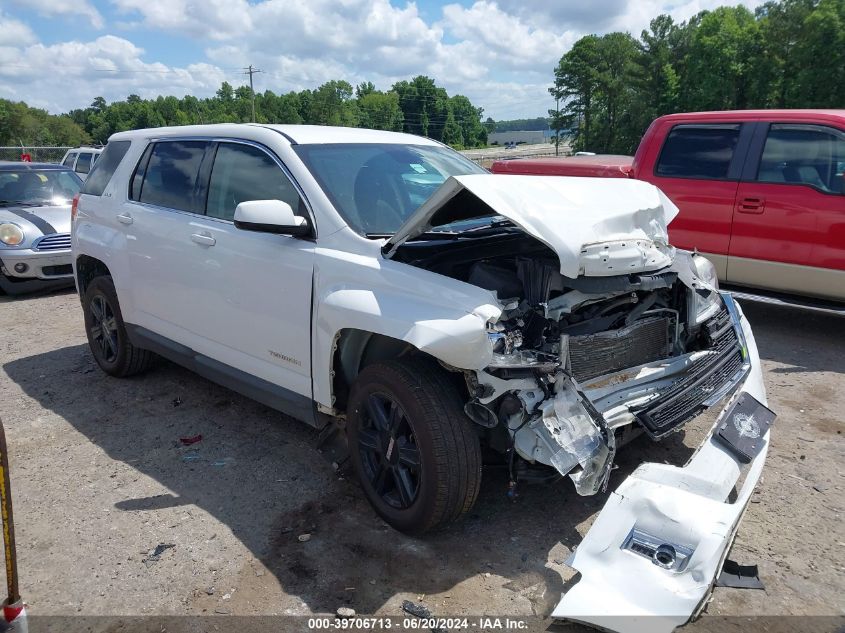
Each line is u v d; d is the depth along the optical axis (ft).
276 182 12.21
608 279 9.98
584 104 269.23
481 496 11.40
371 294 10.09
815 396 15.49
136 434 14.19
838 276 18.71
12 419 15.12
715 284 13.42
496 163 29.86
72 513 11.18
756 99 156.87
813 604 8.74
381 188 12.18
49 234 27.81
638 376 10.62
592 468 8.86
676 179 21.79
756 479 9.71
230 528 10.65
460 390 9.84
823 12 137.69
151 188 15.30
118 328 16.61
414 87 450.30
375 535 10.37
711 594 8.49
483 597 8.95
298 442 13.65
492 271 10.09
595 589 8.07
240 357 12.91
